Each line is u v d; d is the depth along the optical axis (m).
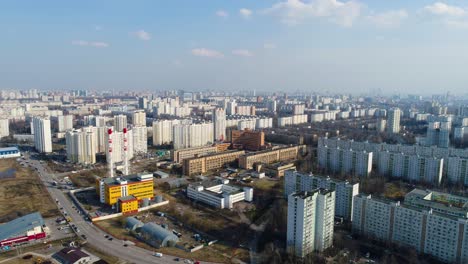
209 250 193.00
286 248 188.62
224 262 179.12
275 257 178.12
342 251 187.25
